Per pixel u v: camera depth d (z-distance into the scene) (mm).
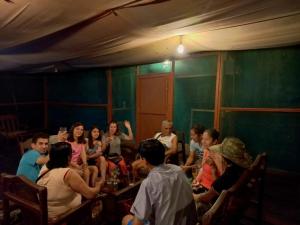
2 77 6172
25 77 6637
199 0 1620
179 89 4324
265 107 3488
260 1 1670
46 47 2908
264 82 3473
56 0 1489
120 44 2912
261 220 2246
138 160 3287
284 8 1816
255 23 2215
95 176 2822
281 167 3412
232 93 3732
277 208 2539
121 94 5336
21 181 1568
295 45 3174
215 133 2465
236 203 1668
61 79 6613
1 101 6195
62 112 6734
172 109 4430
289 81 3283
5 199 1704
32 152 2289
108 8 1697
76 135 2988
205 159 2350
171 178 1374
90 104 5984
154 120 4758
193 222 1459
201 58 3982
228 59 3705
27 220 1650
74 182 1699
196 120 4141
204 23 2164
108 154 3555
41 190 1425
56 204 1686
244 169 1807
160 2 1630
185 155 3838
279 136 3400
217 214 1356
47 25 1938
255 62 3518
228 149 1830
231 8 1787
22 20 1809
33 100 6867
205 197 1826
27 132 6047
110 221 2131
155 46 3158
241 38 2793
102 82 5684
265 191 2932
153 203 1327
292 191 2928
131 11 1780
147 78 4801
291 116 3291
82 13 1728
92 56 3760
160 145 1478
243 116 3658
